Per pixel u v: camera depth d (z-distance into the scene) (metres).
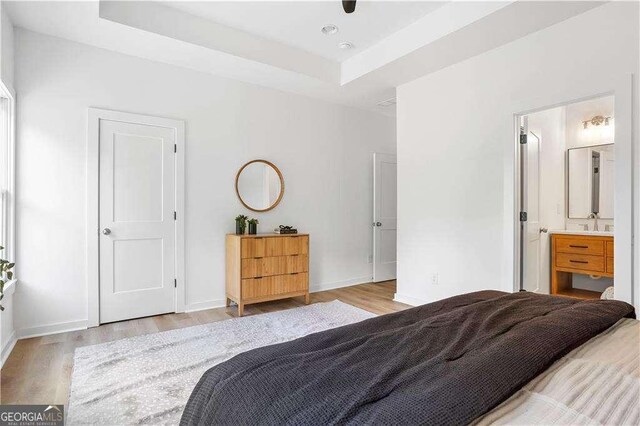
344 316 3.41
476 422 0.74
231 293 3.65
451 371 0.91
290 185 4.29
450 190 3.48
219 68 3.56
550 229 3.93
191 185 3.60
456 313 1.43
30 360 2.38
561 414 0.76
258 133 4.04
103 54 3.12
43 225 2.86
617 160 2.37
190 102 3.58
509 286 2.98
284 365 0.99
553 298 1.67
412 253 3.89
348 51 3.70
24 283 2.78
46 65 2.88
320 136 4.56
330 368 0.95
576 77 2.58
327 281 4.63
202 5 2.87
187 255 3.58
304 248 3.88
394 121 5.36
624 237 2.34
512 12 2.52
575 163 4.23
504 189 3.02
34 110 2.82
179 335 2.85
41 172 2.85
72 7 2.48
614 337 1.24
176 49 3.13
